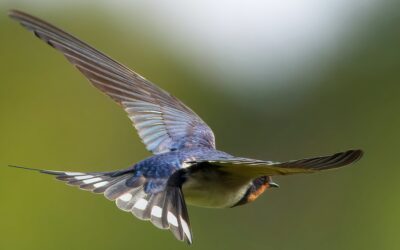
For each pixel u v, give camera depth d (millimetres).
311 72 23766
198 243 17156
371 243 19500
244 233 18156
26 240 15711
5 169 16797
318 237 19312
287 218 19172
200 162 7121
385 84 23578
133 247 15602
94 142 18344
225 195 7266
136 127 7914
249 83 23062
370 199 19891
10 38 18969
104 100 18562
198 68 22234
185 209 6789
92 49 7816
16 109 18438
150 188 6918
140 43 21516
